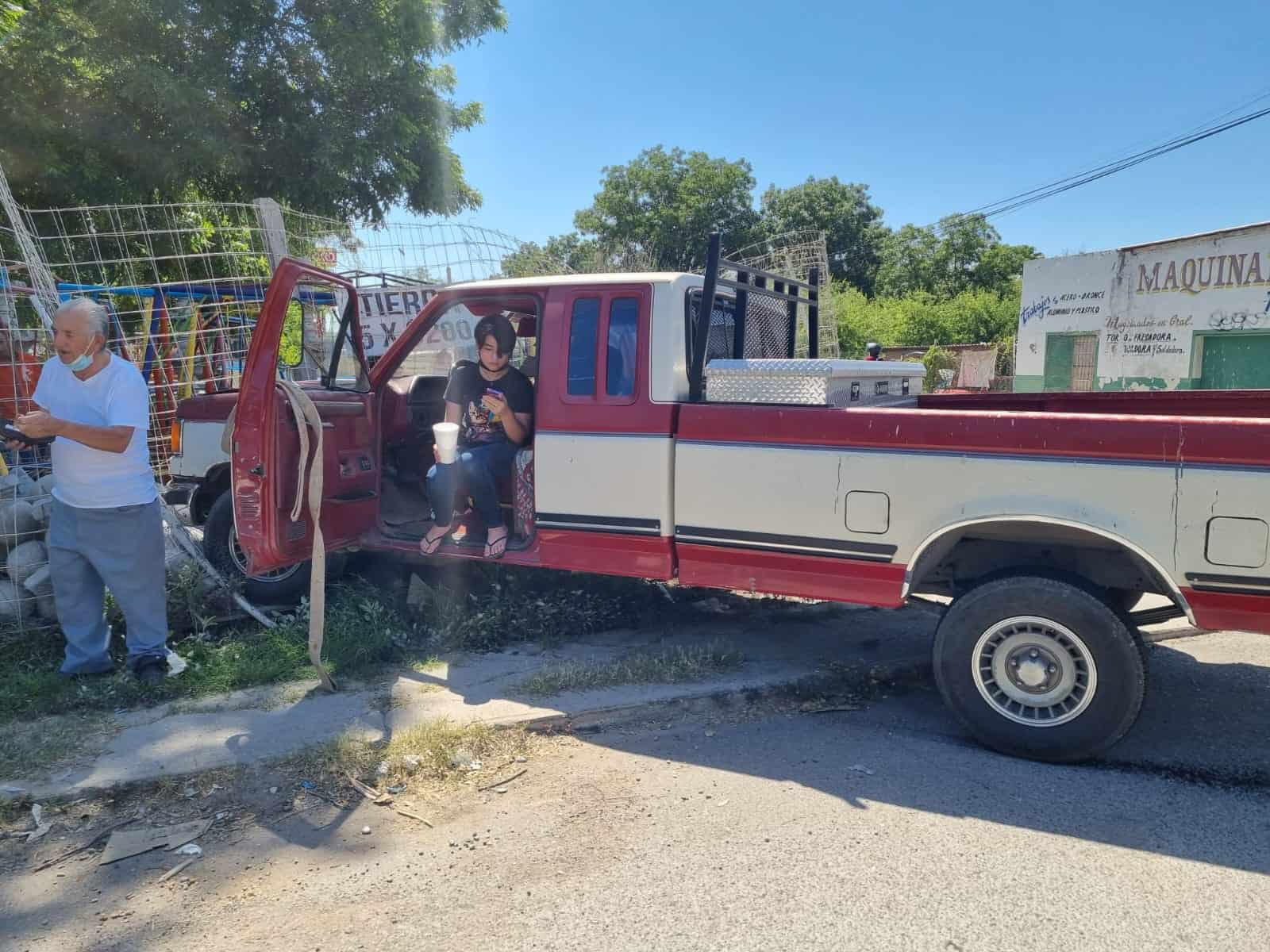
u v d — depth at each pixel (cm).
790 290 616
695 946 269
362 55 1343
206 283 836
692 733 423
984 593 393
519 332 597
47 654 496
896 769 386
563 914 285
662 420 457
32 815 345
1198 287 1620
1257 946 267
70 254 886
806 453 424
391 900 295
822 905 288
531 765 391
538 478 490
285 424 471
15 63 1106
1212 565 357
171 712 430
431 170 1539
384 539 544
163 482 759
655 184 3981
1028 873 305
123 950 272
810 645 534
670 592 619
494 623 531
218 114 1230
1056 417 377
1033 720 390
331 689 455
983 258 4609
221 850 325
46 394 447
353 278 781
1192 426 356
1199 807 352
